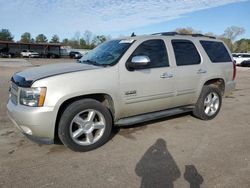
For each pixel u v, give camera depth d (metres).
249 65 31.08
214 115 5.93
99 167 3.64
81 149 4.08
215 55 5.90
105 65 4.36
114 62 4.34
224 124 5.60
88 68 4.19
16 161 3.79
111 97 4.26
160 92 4.84
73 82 3.88
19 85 3.86
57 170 3.55
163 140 4.63
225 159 3.91
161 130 5.14
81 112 4.03
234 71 6.34
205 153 4.11
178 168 3.63
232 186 3.20
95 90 4.05
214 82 6.10
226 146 4.40
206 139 4.71
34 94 3.70
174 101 5.17
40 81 3.72
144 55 4.58
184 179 3.34
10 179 3.31
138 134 4.91
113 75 4.23
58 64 4.72
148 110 4.86
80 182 3.27
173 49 5.09
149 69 4.65
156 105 4.90
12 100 4.22
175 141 4.59
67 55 64.50
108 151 4.16
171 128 5.27
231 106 7.39
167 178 3.37
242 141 4.63
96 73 4.09
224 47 6.20
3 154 4.02
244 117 6.18
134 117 4.74
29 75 4.02
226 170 3.58
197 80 5.43
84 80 3.96
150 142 4.53
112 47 4.84
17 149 4.20
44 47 64.44
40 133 3.77
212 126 5.45
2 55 53.88
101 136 4.26
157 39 4.93
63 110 3.99
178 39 5.26
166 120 5.78
